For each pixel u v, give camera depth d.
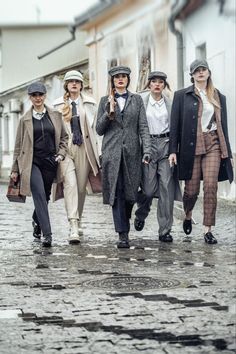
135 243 7.28
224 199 12.30
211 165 7.13
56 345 2.89
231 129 4.55
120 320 3.47
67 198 7.42
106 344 2.90
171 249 6.77
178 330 3.20
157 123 7.33
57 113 7.27
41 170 7.22
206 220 7.19
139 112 7.04
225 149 7.15
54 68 15.26
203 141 7.16
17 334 3.14
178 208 9.95
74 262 5.90
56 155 7.25
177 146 7.25
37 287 4.62
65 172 7.41
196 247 6.90
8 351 2.77
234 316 3.56
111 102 6.85
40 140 7.14
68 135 7.41
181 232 8.28
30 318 3.55
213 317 3.53
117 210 6.92
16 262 5.91
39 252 6.61
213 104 7.11
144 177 7.38
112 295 4.27
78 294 4.32
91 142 7.56
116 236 8.00
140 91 7.30
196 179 7.35
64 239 7.72
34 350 2.79
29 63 12.97
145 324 3.35
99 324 3.37
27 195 7.12
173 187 7.43
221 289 4.47
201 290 4.43
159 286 4.62
